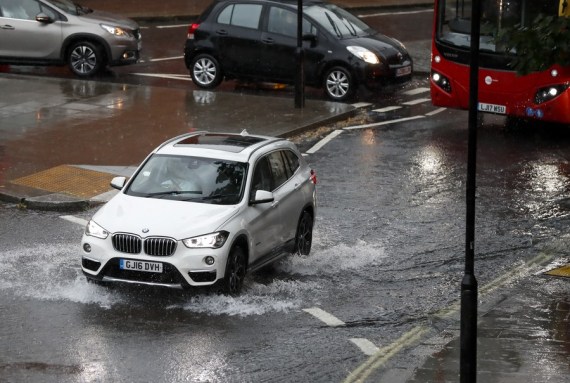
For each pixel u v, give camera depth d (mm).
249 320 20953
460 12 39219
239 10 46062
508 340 19922
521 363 18547
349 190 31562
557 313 21750
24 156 34125
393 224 28359
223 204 22828
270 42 45219
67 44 47531
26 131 37406
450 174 33594
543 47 22125
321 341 19938
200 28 46344
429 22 68000
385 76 44531
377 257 25625
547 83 37500
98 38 47406
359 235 27406
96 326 20266
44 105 41562
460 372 16594
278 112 41469
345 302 22375
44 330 19984
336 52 44406
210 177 23500
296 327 20672
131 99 43188
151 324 20469
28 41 47469
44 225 27625
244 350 19297
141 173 23922
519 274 24578
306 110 41938
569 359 18828
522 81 37875
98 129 38031
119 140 36562
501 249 26484
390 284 23703
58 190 30469
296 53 41844
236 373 18188
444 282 23891
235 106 42406
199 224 21844
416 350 19562
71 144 35844
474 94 16172
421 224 28391
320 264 25031
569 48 21984
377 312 21797
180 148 24422
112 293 22172
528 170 34281
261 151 24359
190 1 70062
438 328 20922
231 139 25359
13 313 20859
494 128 40812
